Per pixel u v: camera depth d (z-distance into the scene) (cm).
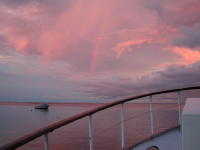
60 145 8606
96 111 293
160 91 478
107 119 15388
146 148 418
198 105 204
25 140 172
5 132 12181
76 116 255
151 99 466
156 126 9575
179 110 458
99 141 8269
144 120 15250
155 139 428
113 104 340
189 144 165
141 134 9125
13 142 164
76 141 9125
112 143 7981
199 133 163
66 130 11806
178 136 433
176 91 510
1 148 152
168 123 10788
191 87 518
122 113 376
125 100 375
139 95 425
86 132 10956
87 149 7706
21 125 15712
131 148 394
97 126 11356
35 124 16688
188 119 167
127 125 12394
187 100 243
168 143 429
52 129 207
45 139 204
